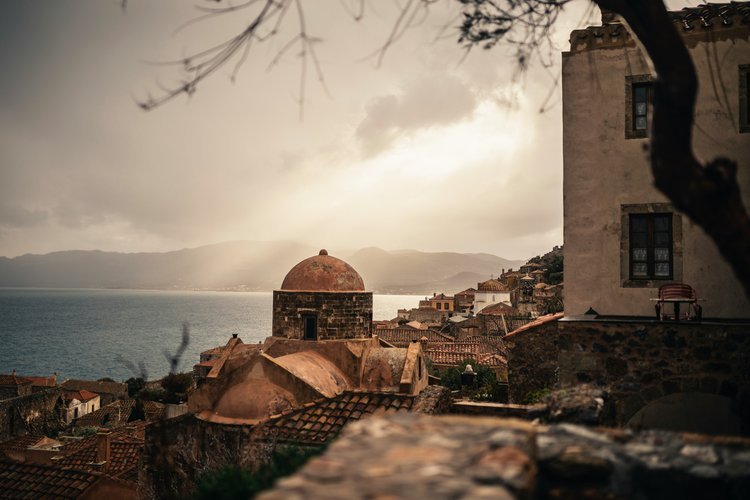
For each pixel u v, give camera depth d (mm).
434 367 50250
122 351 174625
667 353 12883
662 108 5625
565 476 5734
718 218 5418
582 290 15195
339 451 4973
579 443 6023
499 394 31047
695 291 14344
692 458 5918
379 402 18297
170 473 20844
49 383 82438
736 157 14133
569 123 15555
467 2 6965
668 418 13602
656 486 5816
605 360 13305
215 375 22078
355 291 26422
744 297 14047
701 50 14469
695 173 5512
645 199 14859
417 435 5449
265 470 9164
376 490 4094
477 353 53531
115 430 41188
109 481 21734
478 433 5535
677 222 14562
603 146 15258
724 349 12484
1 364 152250
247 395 20578
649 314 14672
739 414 12328
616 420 11898
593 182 15281
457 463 4688
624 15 6016
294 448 10305
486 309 87562
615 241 15039
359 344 25609
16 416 62812
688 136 5590
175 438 21188
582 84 15500
